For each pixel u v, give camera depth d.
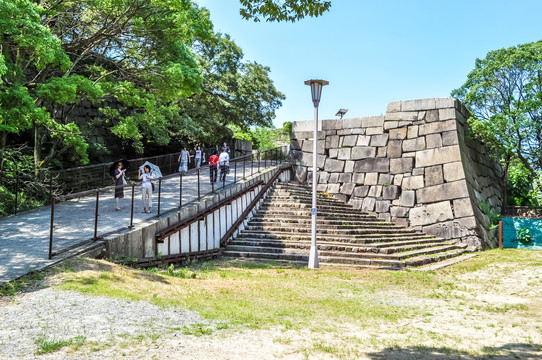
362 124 22.69
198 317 6.16
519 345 5.58
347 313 7.18
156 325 5.54
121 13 15.51
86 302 6.24
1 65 9.48
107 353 4.40
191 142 30.22
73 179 18.08
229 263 13.26
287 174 23.92
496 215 20.47
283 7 6.67
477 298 9.23
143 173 12.89
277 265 13.31
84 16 17.48
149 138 26.42
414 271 12.52
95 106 23.83
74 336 4.87
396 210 20.38
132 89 15.74
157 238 11.34
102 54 18.73
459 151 19.44
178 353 4.54
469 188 19.09
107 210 12.16
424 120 20.77
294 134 24.72
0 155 13.75
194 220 13.33
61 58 11.85
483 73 22.53
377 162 21.66
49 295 6.39
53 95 11.99
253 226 17.23
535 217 22.53
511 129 20.97
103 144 24.06
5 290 6.43
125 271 8.54
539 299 9.13
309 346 5.06
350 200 21.95
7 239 9.58
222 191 16.03
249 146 34.16
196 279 9.74
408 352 5.05
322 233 16.34
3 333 4.84
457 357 4.94
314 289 9.44
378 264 13.47
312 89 13.18
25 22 10.39
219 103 29.22
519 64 21.47
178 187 17.19
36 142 17.83
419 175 20.20
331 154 23.34
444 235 18.73
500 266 13.38
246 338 5.27
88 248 8.88
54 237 9.46
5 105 11.02
